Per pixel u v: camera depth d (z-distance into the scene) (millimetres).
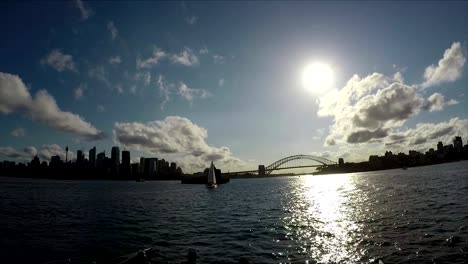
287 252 21516
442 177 102812
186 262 18828
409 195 55375
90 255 22406
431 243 21109
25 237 28688
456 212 32688
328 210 43688
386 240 22828
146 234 29578
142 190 136375
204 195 95438
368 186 94812
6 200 74750
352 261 18625
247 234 28484
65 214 46719
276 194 88625
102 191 124750
